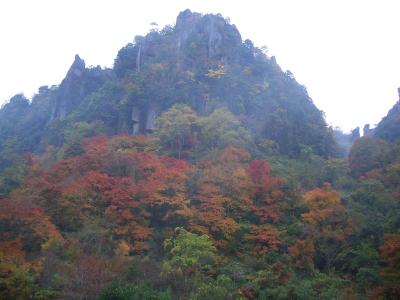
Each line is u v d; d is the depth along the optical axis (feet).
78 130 253.24
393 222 152.66
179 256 129.70
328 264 144.25
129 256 139.54
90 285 113.60
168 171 171.42
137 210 158.30
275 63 318.86
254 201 168.35
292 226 157.07
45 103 342.44
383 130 273.13
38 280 115.75
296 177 198.90
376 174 202.18
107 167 180.24
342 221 155.12
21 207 141.90
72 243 134.51
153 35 316.60
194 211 156.35
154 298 101.19
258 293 122.01
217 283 120.67
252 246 149.89
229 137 221.05
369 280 128.36
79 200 155.53
